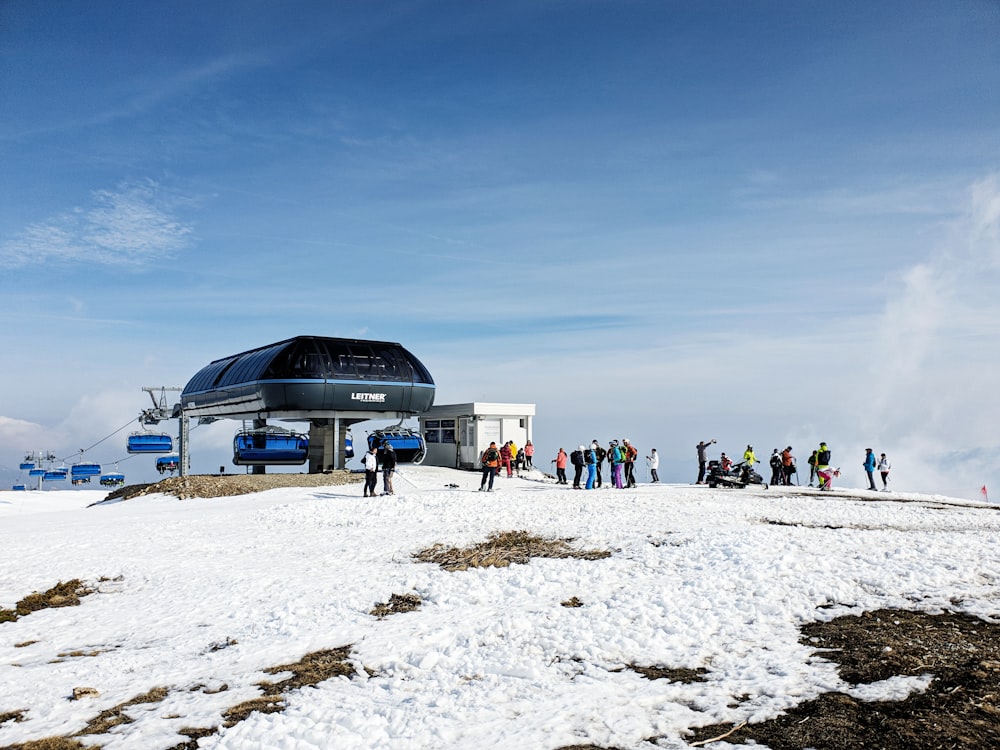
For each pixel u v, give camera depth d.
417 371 40.53
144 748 5.76
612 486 29.00
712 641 7.96
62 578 12.59
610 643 7.92
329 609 9.96
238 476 33.12
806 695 6.37
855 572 10.31
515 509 18.81
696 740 5.58
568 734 5.72
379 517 18.78
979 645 7.46
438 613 9.59
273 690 7.00
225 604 10.59
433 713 6.24
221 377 44.91
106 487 60.66
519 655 7.78
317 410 38.38
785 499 21.03
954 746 5.37
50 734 6.12
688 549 12.25
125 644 8.95
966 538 12.84
